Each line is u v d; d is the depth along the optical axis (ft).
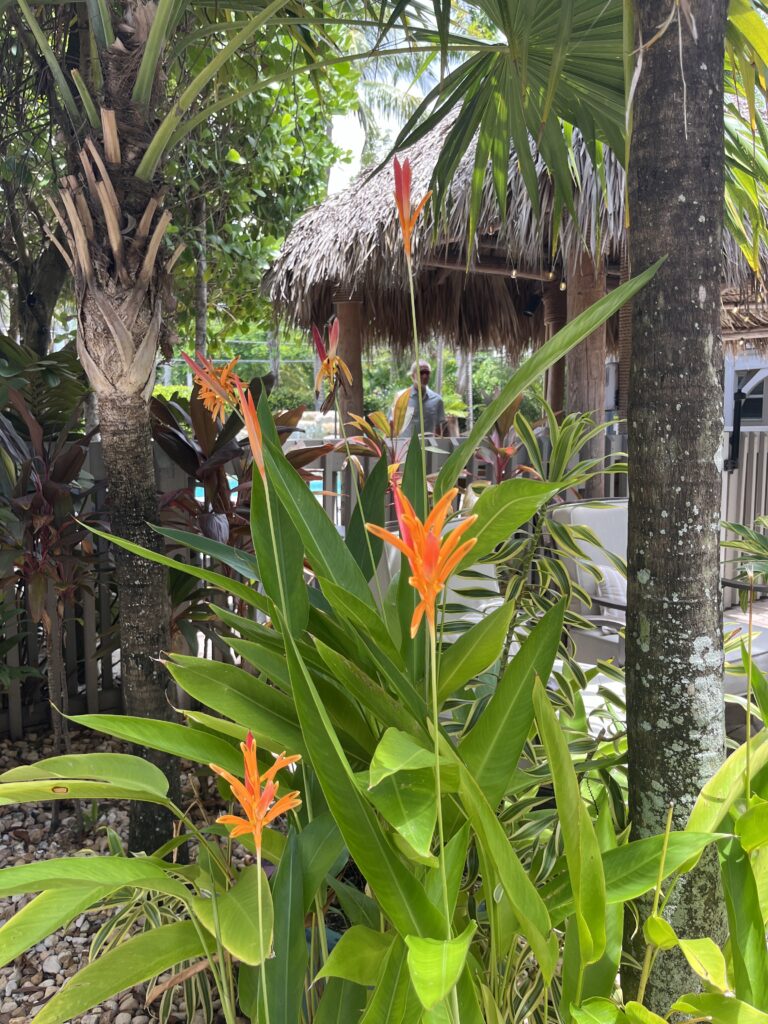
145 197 5.65
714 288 3.66
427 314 23.98
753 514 16.98
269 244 20.07
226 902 3.36
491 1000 3.34
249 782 2.48
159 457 10.82
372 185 16.85
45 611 7.68
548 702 3.03
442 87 6.00
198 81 5.31
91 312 5.62
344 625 3.76
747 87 4.19
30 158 11.29
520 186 12.88
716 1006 2.96
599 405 15.64
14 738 10.03
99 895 3.17
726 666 5.65
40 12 8.32
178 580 8.21
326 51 9.53
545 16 5.40
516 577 6.83
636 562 3.85
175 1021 5.34
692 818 3.55
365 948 3.17
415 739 3.16
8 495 8.14
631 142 3.64
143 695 6.11
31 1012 5.47
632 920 4.06
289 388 68.85
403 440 7.11
